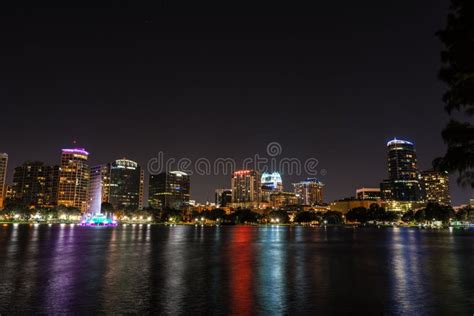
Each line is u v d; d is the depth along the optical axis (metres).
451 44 22.86
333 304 34.09
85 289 39.62
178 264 61.12
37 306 32.41
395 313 31.25
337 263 65.50
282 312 31.27
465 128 23.00
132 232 196.00
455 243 123.50
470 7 21.89
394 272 54.78
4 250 81.25
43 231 179.00
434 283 45.41
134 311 31.06
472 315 30.75
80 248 88.75
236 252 84.31
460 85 22.53
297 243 120.44
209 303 34.00
